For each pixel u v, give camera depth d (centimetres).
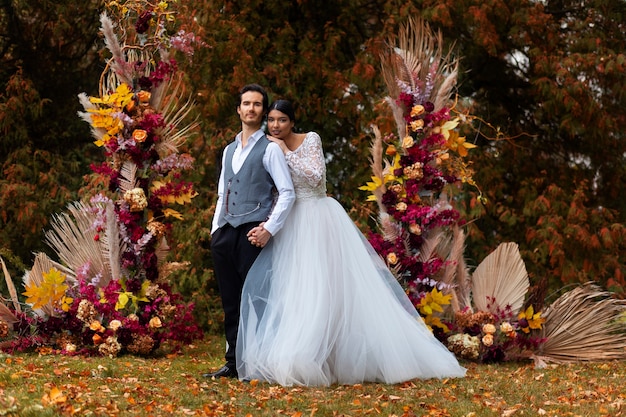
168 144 602
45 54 1094
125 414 365
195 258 905
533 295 626
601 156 1042
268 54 977
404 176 621
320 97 990
